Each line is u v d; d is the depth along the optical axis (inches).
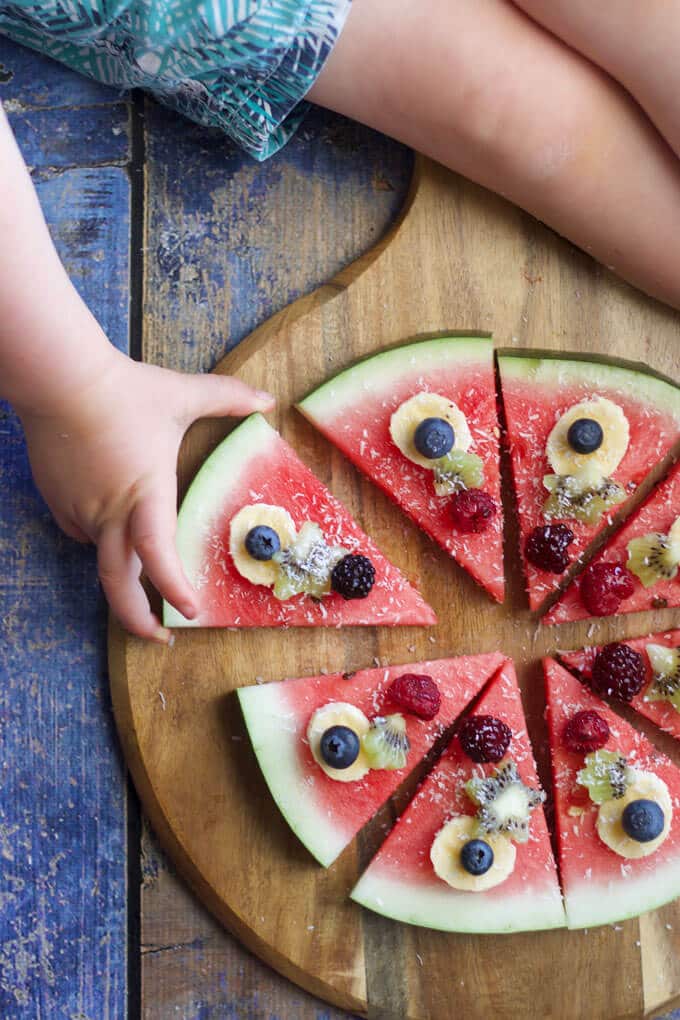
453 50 26.1
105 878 26.6
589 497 26.8
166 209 28.0
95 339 24.9
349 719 26.0
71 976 26.5
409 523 27.1
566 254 27.7
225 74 26.8
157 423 25.5
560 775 26.6
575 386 27.2
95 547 27.2
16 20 27.2
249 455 26.5
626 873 26.4
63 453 25.3
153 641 26.2
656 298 27.7
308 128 28.1
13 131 28.0
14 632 27.0
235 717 26.3
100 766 26.8
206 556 26.2
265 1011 26.5
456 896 26.0
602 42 25.9
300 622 26.3
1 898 26.6
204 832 26.0
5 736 26.8
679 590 27.1
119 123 28.1
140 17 26.2
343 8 25.8
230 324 27.7
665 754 27.0
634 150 26.5
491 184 27.4
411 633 26.9
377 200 28.0
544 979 26.3
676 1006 26.5
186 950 26.5
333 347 27.1
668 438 27.2
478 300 27.4
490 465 26.9
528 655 27.1
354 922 26.1
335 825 25.9
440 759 26.4
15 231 24.0
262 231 27.9
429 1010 26.1
